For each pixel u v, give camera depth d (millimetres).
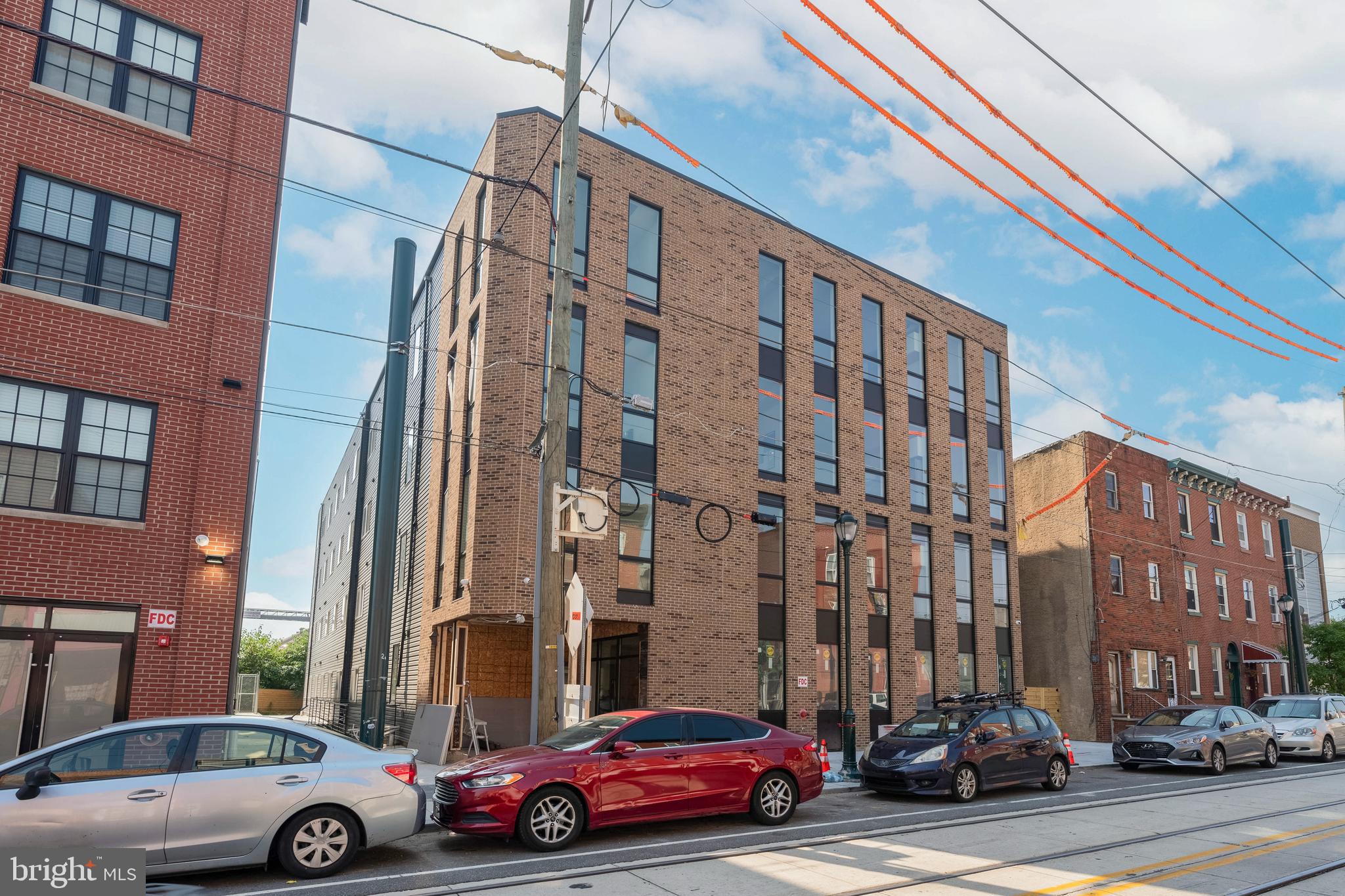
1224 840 10508
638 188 22000
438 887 8062
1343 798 14375
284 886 8117
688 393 21844
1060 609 30641
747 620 21672
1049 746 15258
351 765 8867
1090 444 30891
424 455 25828
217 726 8586
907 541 25766
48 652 12797
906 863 9109
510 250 13570
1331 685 35000
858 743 23219
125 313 13961
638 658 20625
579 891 7910
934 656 25703
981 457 28641
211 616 13977
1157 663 31797
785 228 24719
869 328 26516
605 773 10273
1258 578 38281
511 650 21984
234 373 14734
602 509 12875
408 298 17031
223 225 15023
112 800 7809
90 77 14227
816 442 24328
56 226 13586
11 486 12812
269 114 15758
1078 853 9664
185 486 14109
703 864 9016
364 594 31078
